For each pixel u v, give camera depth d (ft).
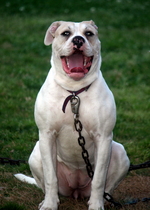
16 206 20.61
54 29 20.75
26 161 26.99
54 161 20.53
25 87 44.21
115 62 54.70
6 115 36.32
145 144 30.86
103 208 19.92
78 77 18.71
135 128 34.50
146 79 48.96
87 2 94.07
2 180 24.66
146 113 38.17
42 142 20.15
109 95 20.11
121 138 32.53
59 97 19.72
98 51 20.07
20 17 82.17
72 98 19.52
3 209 20.45
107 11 86.48
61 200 23.00
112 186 22.02
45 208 19.74
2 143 30.55
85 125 19.85
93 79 19.67
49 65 53.93
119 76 49.32
